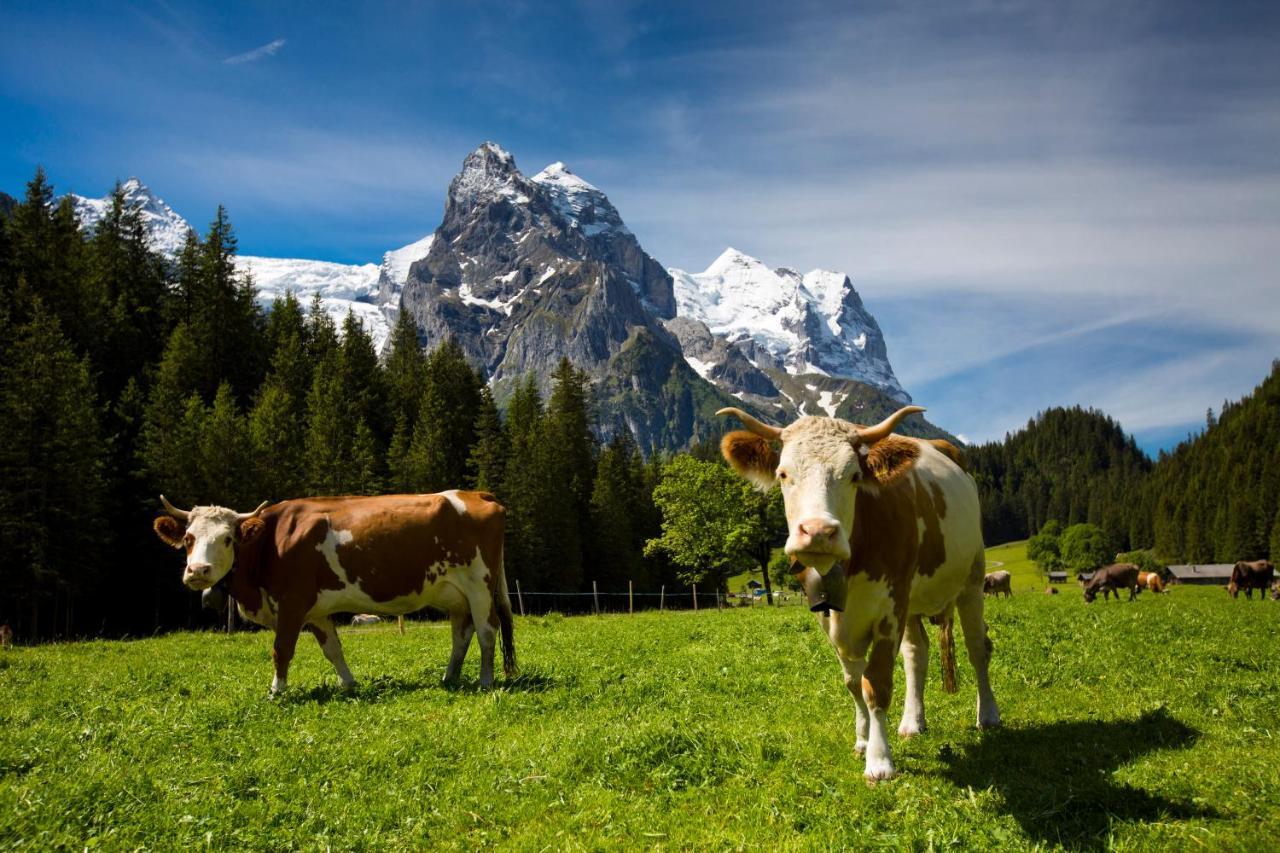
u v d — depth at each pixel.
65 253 69.56
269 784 7.50
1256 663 12.45
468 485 81.94
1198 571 129.50
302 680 13.30
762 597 89.19
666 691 11.34
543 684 11.82
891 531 7.56
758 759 7.83
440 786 7.46
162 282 81.19
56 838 6.12
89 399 49.03
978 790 7.14
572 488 89.50
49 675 14.76
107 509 50.31
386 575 12.05
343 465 62.41
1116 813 6.51
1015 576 159.00
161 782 7.41
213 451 51.97
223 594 12.26
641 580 91.06
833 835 6.11
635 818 6.62
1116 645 14.12
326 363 80.44
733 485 73.81
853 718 9.45
